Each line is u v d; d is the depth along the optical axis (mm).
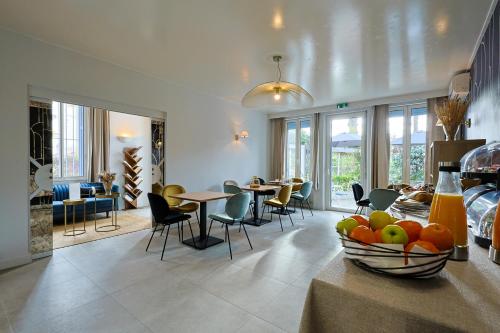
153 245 3625
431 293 678
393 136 5512
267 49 3223
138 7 2385
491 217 1038
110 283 2504
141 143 6754
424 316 585
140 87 4141
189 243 3650
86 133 5949
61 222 4973
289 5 2320
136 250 3420
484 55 2699
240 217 3418
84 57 3469
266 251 3406
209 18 2551
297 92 3100
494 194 1185
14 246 2928
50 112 3219
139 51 3350
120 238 3953
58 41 3100
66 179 5695
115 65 3811
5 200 2869
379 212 932
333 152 6371
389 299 646
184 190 4461
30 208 3061
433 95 4844
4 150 2857
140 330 1834
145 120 6836
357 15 2461
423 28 2678
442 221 910
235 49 3242
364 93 5105
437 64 3598
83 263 2986
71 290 2367
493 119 2357
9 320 1935
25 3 2336
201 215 3719
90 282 2523
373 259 764
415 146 5246
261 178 6824
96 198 4949
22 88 2969
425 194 1840
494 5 2266
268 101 3320
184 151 4895
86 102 3543
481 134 2820
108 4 2344
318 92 5035
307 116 6707
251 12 2436
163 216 3244
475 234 1093
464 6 2303
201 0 2268
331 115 6352
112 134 6281
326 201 6461
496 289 701
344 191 6227
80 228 4559
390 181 5527
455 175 961
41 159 3154
